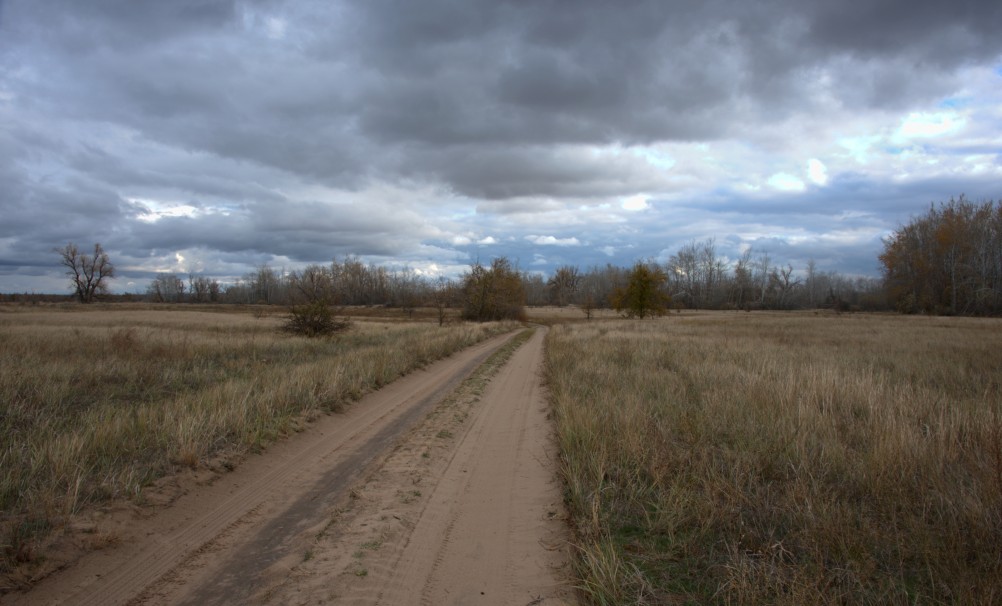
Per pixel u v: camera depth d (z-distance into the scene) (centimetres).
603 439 671
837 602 325
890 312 7850
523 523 491
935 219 7194
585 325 4681
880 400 818
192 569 397
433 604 354
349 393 1095
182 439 629
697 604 339
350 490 578
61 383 924
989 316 6159
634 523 463
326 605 347
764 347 1923
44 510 439
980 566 358
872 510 464
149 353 1372
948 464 546
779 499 488
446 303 6488
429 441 789
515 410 1045
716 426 740
